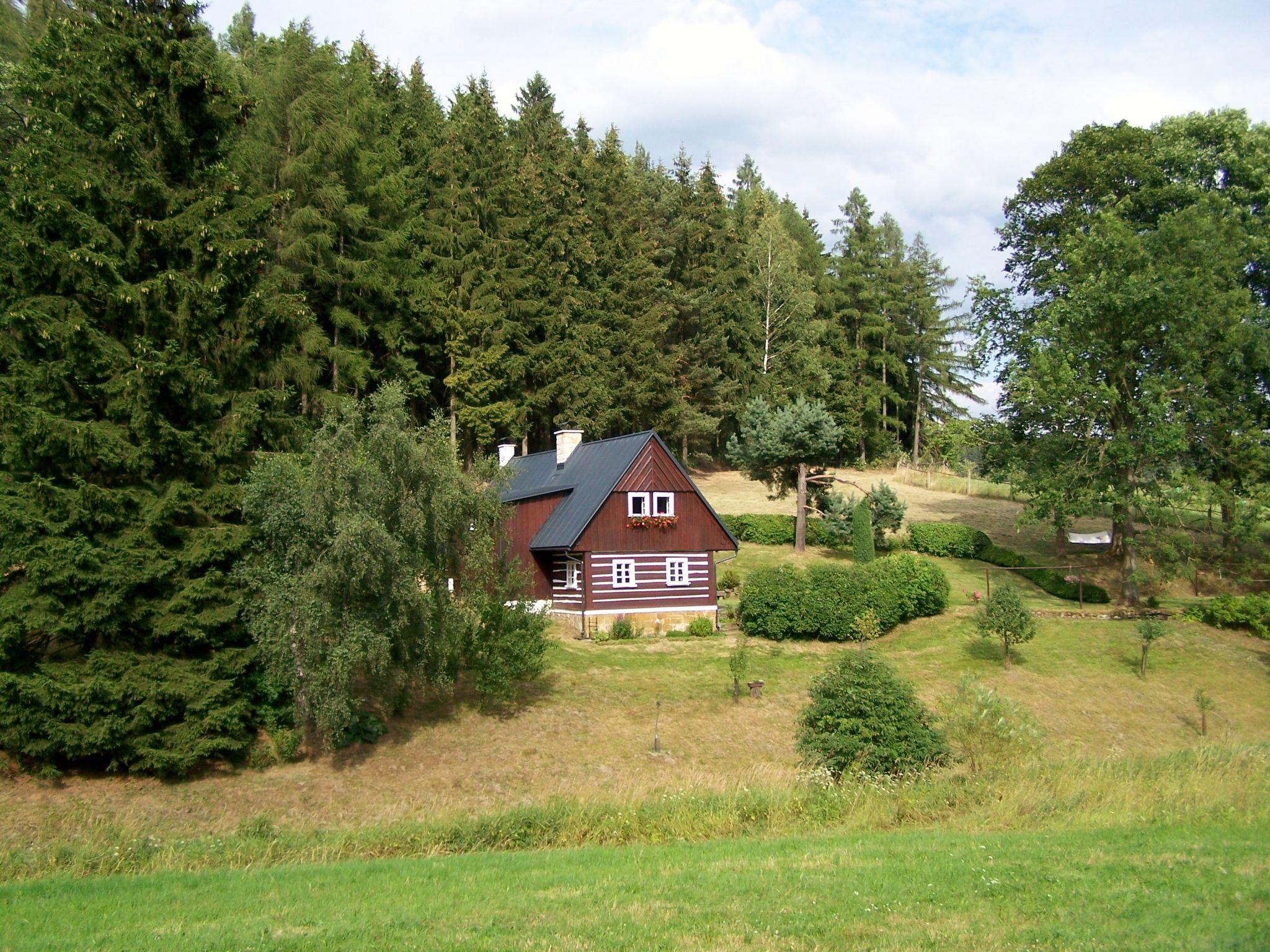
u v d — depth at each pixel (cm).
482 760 2331
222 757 2167
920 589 3684
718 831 1572
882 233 7644
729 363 6303
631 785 2138
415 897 1127
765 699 2898
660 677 3023
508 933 952
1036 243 4759
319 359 4209
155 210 2150
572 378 5331
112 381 2031
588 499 3653
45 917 1088
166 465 2123
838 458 7044
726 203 7744
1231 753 1931
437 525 2352
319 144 4006
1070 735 2734
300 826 1912
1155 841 1320
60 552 1897
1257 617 3553
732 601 4044
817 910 1005
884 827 1574
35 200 1981
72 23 2127
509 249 5288
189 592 2050
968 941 898
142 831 1756
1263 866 1156
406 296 4788
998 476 4469
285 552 2181
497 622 2591
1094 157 4453
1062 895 1040
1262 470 3878
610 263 5916
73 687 1875
